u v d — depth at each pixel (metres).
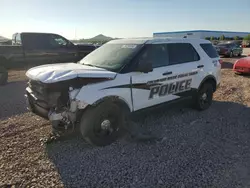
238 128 4.34
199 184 2.68
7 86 8.46
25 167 3.01
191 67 4.85
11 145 3.60
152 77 4.08
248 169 2.98
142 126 4.39
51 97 3.20
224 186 2.65
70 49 10.97
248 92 7.18
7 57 9.02
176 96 4.65
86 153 3.39
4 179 2.76
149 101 4.13
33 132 4.09
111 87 3.50
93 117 3.37
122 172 2.92
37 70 3.70
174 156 3.30
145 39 4.44
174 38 4.83
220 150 3.48
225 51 20.47
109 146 3.60
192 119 4.82
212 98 6.04
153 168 3.00
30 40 9.74
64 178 2.80
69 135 3.90
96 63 4.16
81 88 3.23
